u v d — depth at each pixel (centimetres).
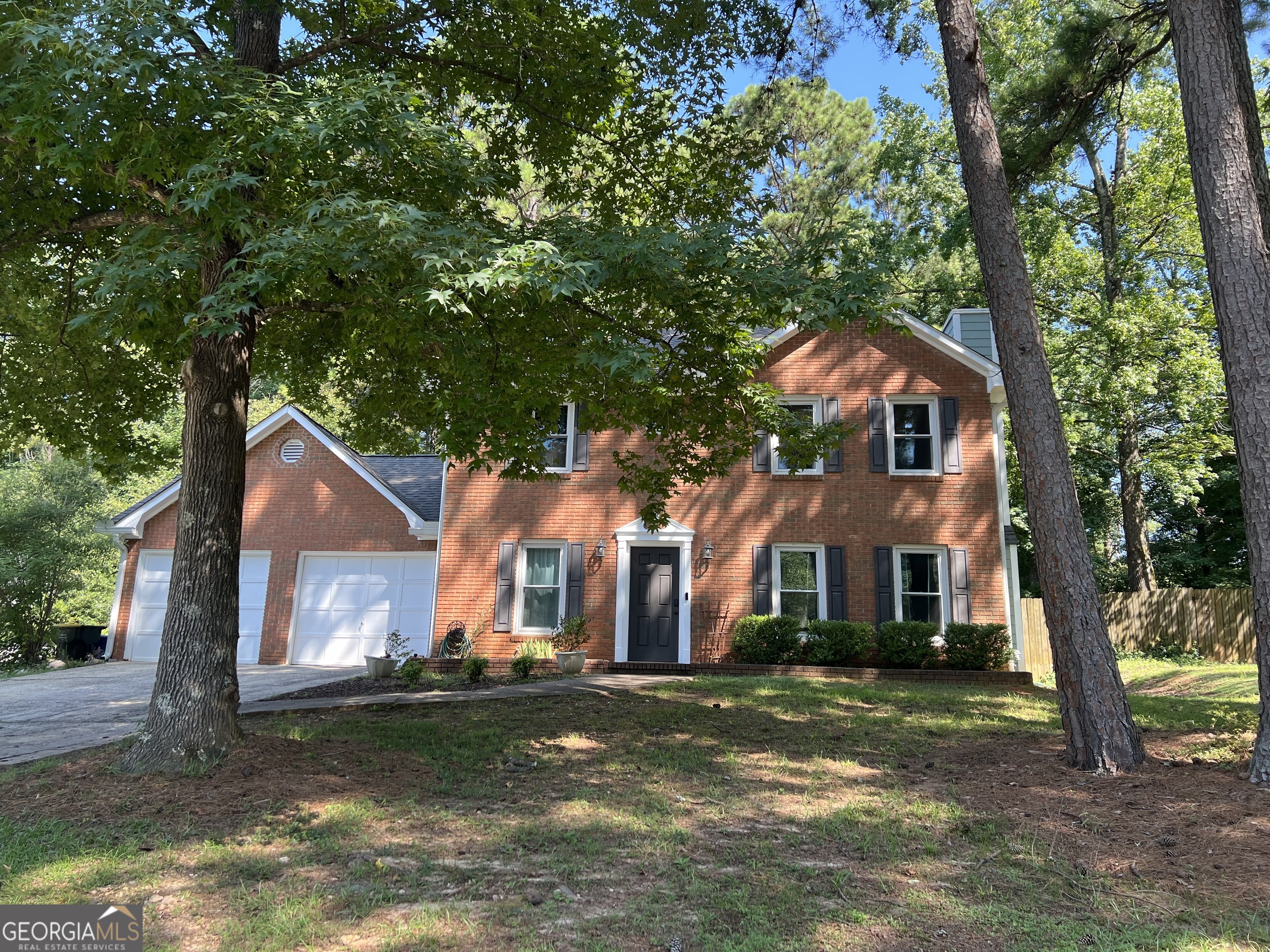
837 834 521
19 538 2138
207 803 577
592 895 425
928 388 1611
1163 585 2777
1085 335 2238
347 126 598
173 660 683
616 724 902
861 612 1538
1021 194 1277
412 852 491
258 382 3616
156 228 609
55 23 561
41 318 994
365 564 1789
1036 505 717
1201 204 659
